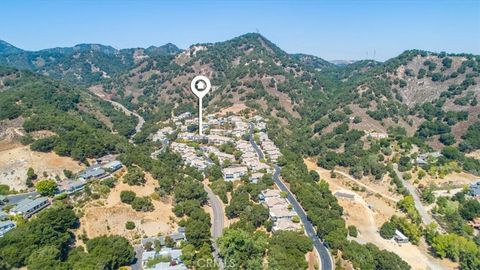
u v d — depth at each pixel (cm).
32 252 13962
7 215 17062
